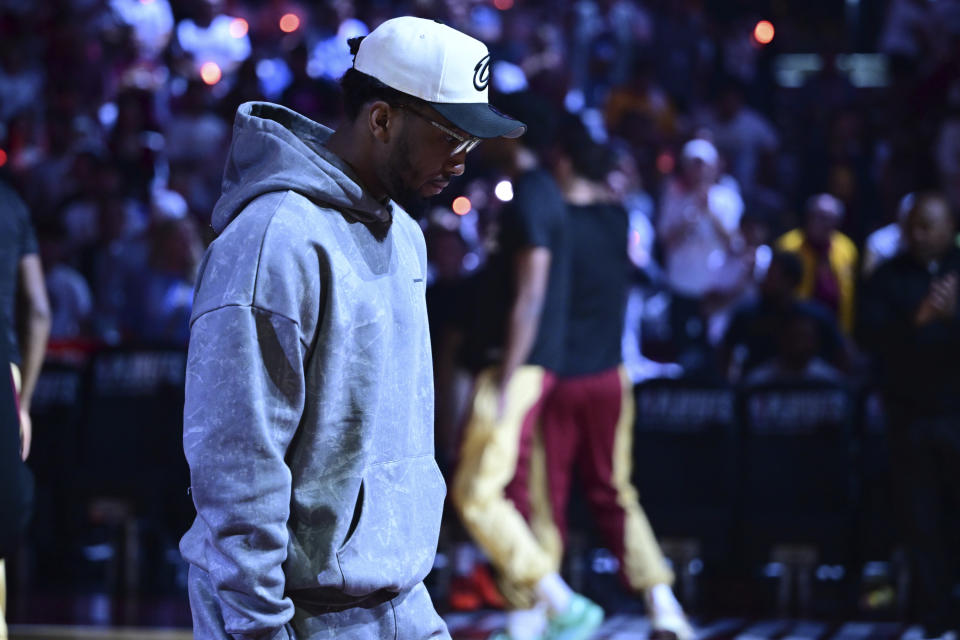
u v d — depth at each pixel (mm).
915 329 6949
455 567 8008
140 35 15391
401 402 2738
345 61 15039
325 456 2609
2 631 3898
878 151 13047
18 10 15406
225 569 2518
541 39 14180
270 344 2520
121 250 10422
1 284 4383
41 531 8609
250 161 2689
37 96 14602
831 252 9836
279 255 2525
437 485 2865
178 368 8609
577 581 8031
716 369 8797
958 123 11984
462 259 8586
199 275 2600
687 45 15695
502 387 6102
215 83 14820
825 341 8594
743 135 13789
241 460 2492
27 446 4531
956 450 6934
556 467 6426
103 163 11945
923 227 7031
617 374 6484
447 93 2617
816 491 7875
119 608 7910
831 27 17312
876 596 7910
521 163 6242
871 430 7918
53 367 8789
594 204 6539
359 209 2654
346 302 2588
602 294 6430
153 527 8578
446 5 15133
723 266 10547
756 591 8242
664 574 6520
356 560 2627
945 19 15328
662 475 8062
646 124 13047
